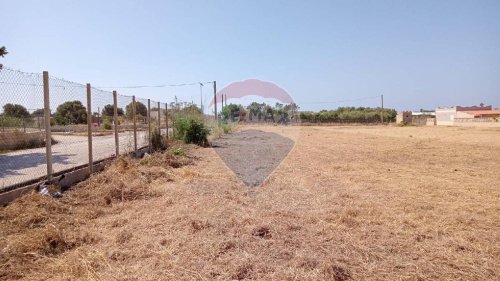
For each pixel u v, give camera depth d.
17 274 3.05
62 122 9.14
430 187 7.27
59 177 6.20
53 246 3.65
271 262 3.37
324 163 11.08
